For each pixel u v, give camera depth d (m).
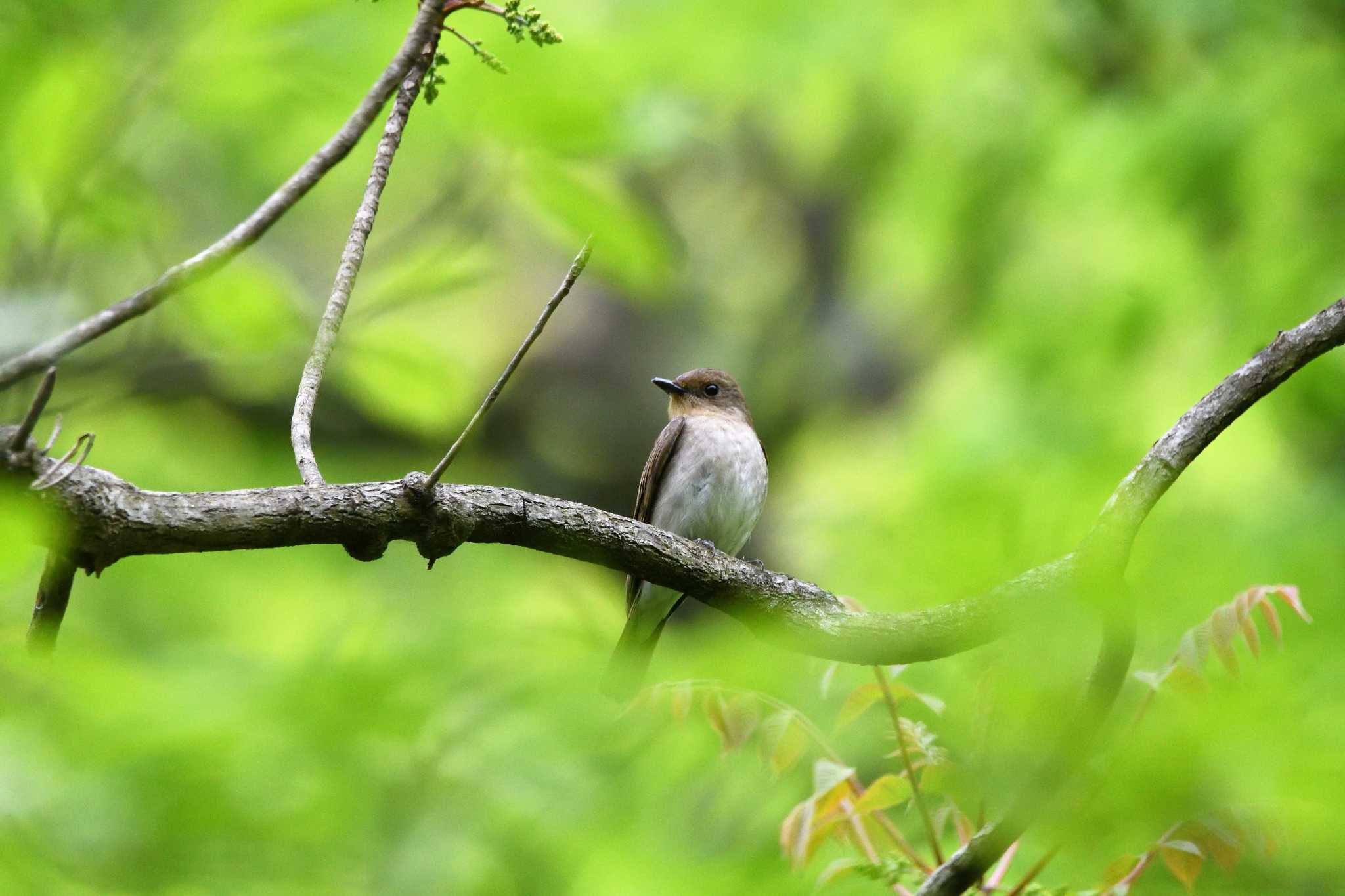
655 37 9.49
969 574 8.73
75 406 8.37
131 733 4.89
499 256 9.97
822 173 16.61
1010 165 13.71
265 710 5.49
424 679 6.39
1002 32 13.87
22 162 7.52
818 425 21.11
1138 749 6.36
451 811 6.11
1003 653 6.46
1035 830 6.64
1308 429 12.49
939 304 16.16
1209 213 12.47
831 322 22.09
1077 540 9.14
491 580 11.84
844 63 13.56
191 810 4.96
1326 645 7.96
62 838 4.66
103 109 7.39
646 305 8.26
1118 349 13.03
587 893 6.62
